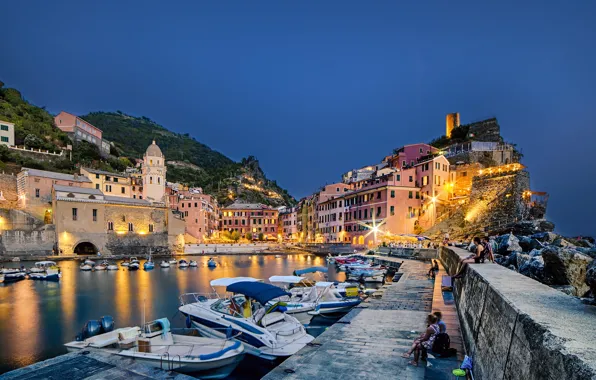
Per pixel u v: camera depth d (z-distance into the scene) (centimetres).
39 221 7544
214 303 1984
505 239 2783
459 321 1388
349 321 1568
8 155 9250
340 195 9081
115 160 13275
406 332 1397
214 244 9450
